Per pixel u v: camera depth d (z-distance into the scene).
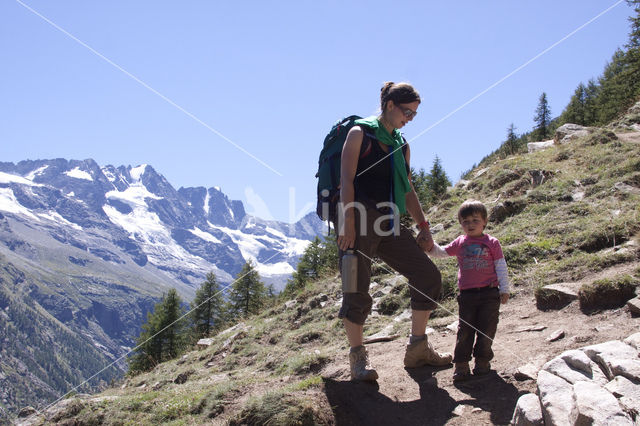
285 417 3.65
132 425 5.09
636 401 2.87
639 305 4.72
